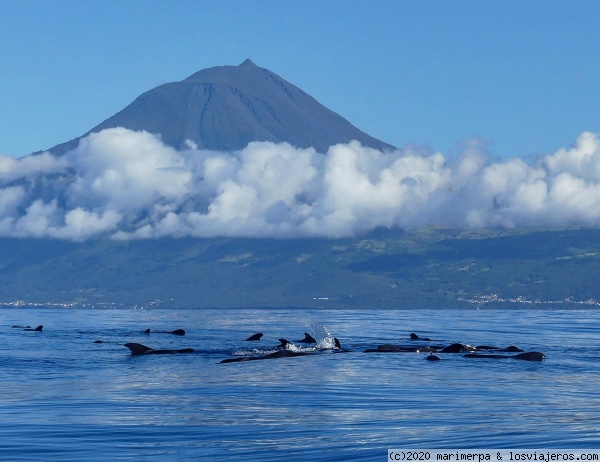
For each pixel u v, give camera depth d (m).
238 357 62.50
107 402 39.88
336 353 66.06
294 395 42.03
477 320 168.75
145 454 28.56
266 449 29.12
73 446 29.84
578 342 85.31
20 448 29.52
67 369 54.91
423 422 33.88
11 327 122.44
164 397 41.53
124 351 70.19
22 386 46.06
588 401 39.78
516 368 54.97
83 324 140.00
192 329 119.12
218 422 34.28
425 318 184.62
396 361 59.25
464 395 41.84
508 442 29.42
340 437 30.94
